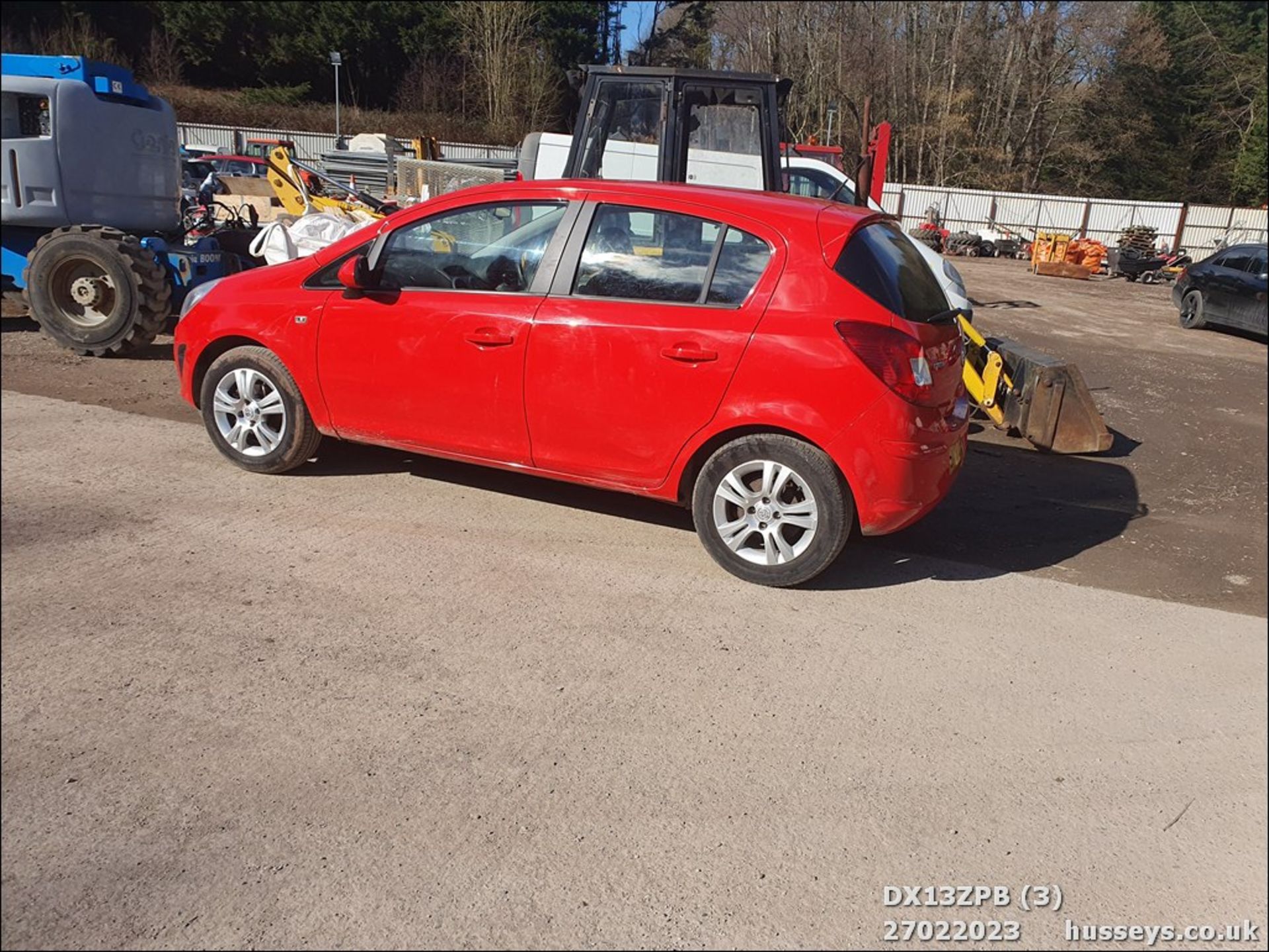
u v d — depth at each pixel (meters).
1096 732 3.38
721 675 3.60
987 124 53.66
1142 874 2.70
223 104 38.72
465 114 43.16
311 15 41.12
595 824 2.74
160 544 4.43
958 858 2.71
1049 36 51.47
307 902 2.42
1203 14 49.94
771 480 4.26
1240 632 4.29
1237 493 6.64
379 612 3.91
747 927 2.42
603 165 9.04
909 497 4.16
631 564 4.54
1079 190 51.31
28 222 8.31
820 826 2.79
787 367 4.11
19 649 3.47
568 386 4.48
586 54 48.25
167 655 3.50
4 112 8.11
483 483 5.50
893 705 3.47
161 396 7.00
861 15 53.03
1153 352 13.62
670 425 4.35
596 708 3.32
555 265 4.56
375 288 4.89
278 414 5.25
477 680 3.46
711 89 8.74
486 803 2.81
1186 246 38.84
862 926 2.45
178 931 2.32
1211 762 3.24
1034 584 4.70
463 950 2.30
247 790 2.81
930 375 4.17
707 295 4.31
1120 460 7.33
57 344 8.35
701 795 2.89
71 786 2.78
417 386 4.82
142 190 8.87
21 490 4.97
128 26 38.97
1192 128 49.56
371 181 15.98
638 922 2.41
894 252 4.49
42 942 2.27
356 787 2.84
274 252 7.86
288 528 4.70
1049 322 16.59
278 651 3.57
